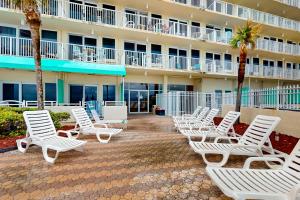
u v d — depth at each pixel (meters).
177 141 8.05
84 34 18.86
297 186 2.61
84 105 15.34
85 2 18.55
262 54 27.22
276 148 6.90
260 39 25.64
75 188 3.94
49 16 15.63
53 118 9.60
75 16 17.64
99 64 16.53
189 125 9.81
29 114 6.21
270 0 26.27
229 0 26.11
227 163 5.39
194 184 4.16
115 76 19.83
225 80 25.69
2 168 4.95
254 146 5.03
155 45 22.11
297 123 8.62
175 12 22.14
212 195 3.72
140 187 4.01
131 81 21.19
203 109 12.39
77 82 18.27
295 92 9.17
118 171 4.81
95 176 4.51
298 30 28.70
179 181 4.30
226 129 7.66
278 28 27.27
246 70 24.67
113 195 3.68
